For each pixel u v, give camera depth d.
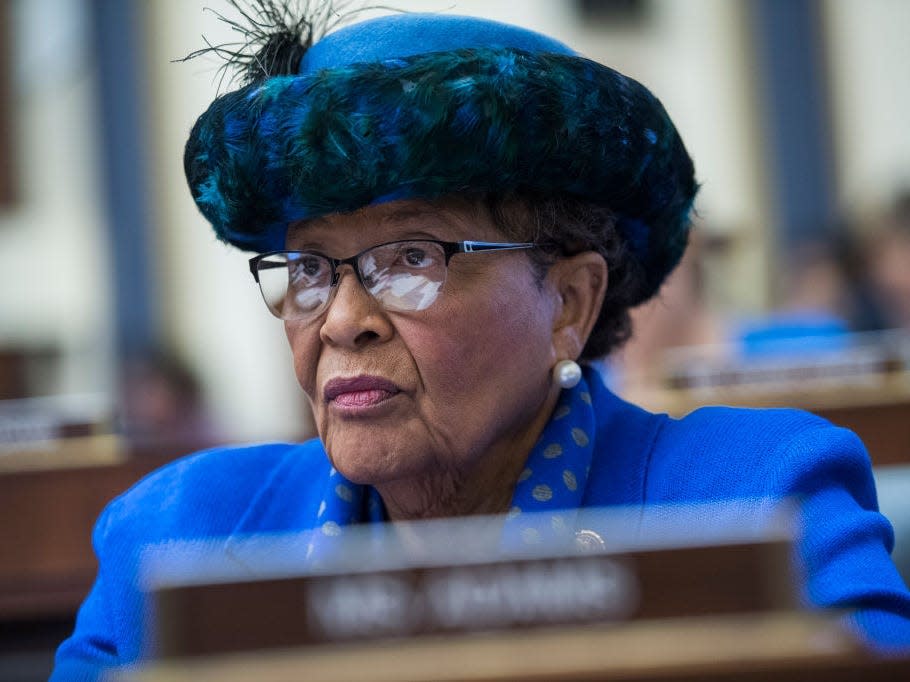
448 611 2.13
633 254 4.48
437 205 3.91
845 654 2.07
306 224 4.02
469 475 4.17
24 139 18.88
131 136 19.38
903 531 6.06
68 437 6.79
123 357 19.11
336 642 2.12
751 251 18.00
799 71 20.05
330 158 3.75
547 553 2.15
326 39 4.17
